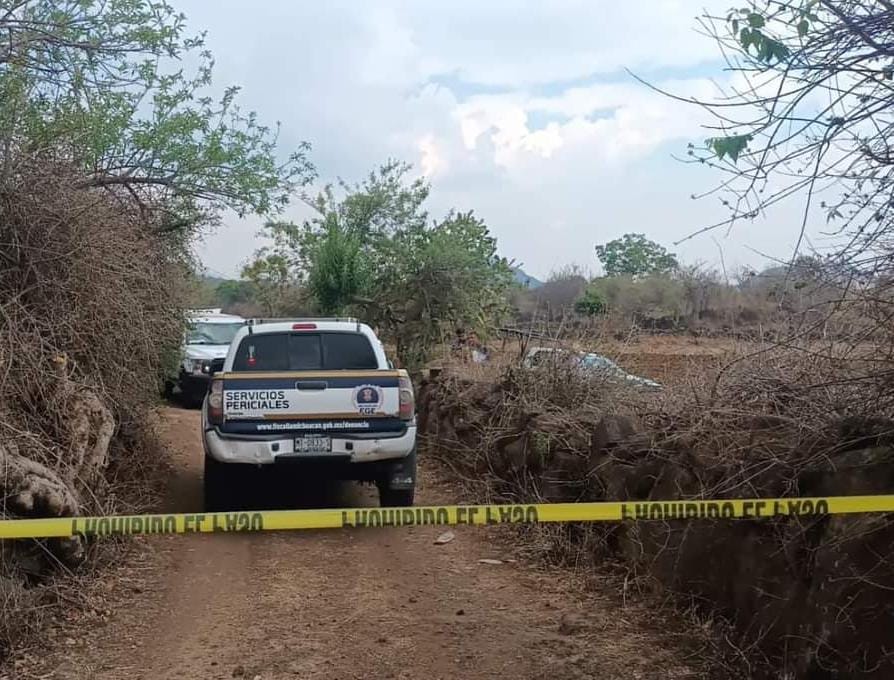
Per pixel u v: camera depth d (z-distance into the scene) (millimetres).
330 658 5242
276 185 10898
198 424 15797
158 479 10258
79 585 6113
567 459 7734
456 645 5449
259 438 8500
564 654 5273
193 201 10859
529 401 9312
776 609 4652
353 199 19156
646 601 6066
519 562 7324
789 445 5000
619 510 4531
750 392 5637
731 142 3838
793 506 4191
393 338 18531
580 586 6582
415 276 17875
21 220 6879
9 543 5473
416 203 19297
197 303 11750
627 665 5090
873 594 3980
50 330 6793
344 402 8617
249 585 6715
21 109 7680
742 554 5086
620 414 7531
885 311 4426
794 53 3678
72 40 8078
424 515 4590
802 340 5203
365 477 8961
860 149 3754
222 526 4461
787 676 4434
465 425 10859
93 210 7527
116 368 7879
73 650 5273
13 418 6082
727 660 4930
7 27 7285
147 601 6258
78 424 6508
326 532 8422
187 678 4926
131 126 10094
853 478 4391
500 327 16219
